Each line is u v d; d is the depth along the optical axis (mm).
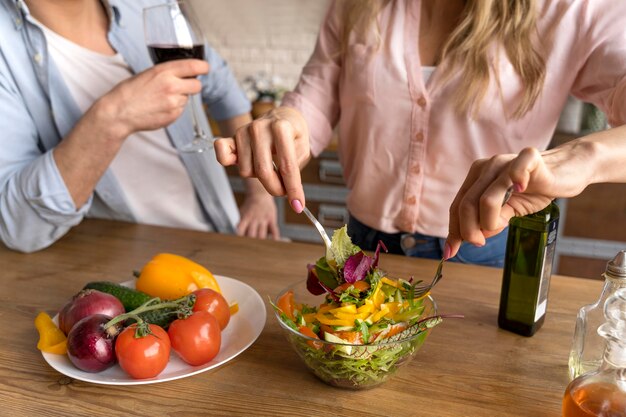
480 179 711
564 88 1101
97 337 769
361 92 1205
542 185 665
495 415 713
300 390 767
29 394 768
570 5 1037
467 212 712
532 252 838
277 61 3172
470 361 822
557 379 783
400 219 1256
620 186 2369
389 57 1165
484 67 1081
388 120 1196
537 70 1074
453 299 995
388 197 1251
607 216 2424
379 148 1227
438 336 885
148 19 1211
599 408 598
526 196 726
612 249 2455
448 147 1171
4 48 1222
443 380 780
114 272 1117
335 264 796
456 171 1193
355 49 1196
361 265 760
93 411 734
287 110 1006
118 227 1342
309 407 732
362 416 714
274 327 917
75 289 1054
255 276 1083
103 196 1451
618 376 609
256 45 3170
